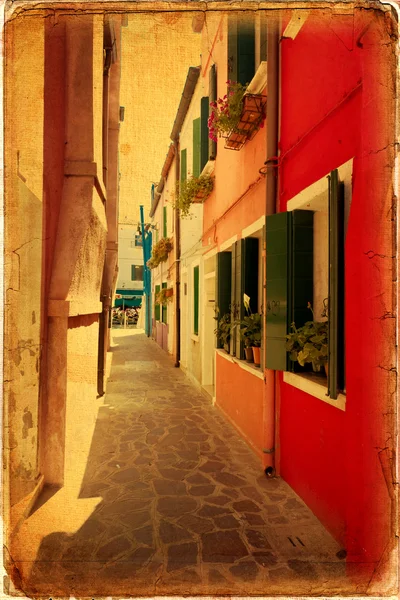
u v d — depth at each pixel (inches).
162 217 623.2
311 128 126.3
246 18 180.5
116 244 305.0
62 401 131.8
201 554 104.5
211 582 93.5
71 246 137.4
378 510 82.7
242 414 202.1
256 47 193.3
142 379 366.3
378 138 83.9
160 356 539.2
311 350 120.4
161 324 650.2
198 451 182.1
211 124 211.9
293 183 143.0
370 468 83.9
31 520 116.2
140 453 179.8
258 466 164.2
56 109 142.4
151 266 687.1
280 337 144.5
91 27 140.9
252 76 193.5
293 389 140.4
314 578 93.7
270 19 153.5
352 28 99.3
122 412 250.5
